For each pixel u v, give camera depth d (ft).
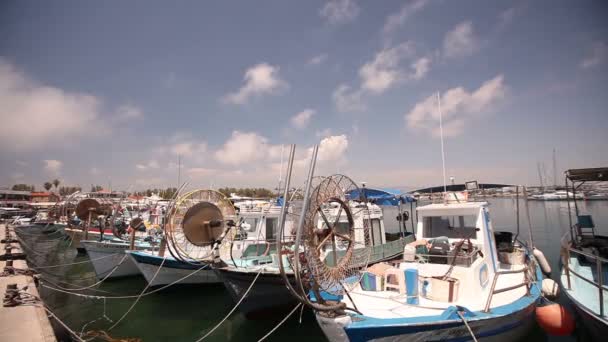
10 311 26.09
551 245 62.80
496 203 174.81
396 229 85.66
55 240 99.71
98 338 28.73
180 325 31.63
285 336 28.19
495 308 19.19
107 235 61.72
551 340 25.44
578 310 22.49
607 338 19.72
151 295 39.81
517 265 30.22
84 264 63.41
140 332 30.19
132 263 48.91
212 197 35.27
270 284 29.27
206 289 41.06
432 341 17.16
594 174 33.19
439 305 19.54
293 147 16.51
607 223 86.12
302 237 16.20
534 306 22.30
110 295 41.70
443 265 22.45
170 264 38.40
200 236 31.96
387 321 16.88
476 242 24.63
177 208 32.89
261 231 40.75
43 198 254.47
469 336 17.71
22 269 41.86
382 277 22.29
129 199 91.04
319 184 17.30
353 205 34.68
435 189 48.88
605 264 29.94
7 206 213.46
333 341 17.61
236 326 30.78
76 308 37.04
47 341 21.02
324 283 16.57
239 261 35.12
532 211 133.90
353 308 18.19
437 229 27.30
